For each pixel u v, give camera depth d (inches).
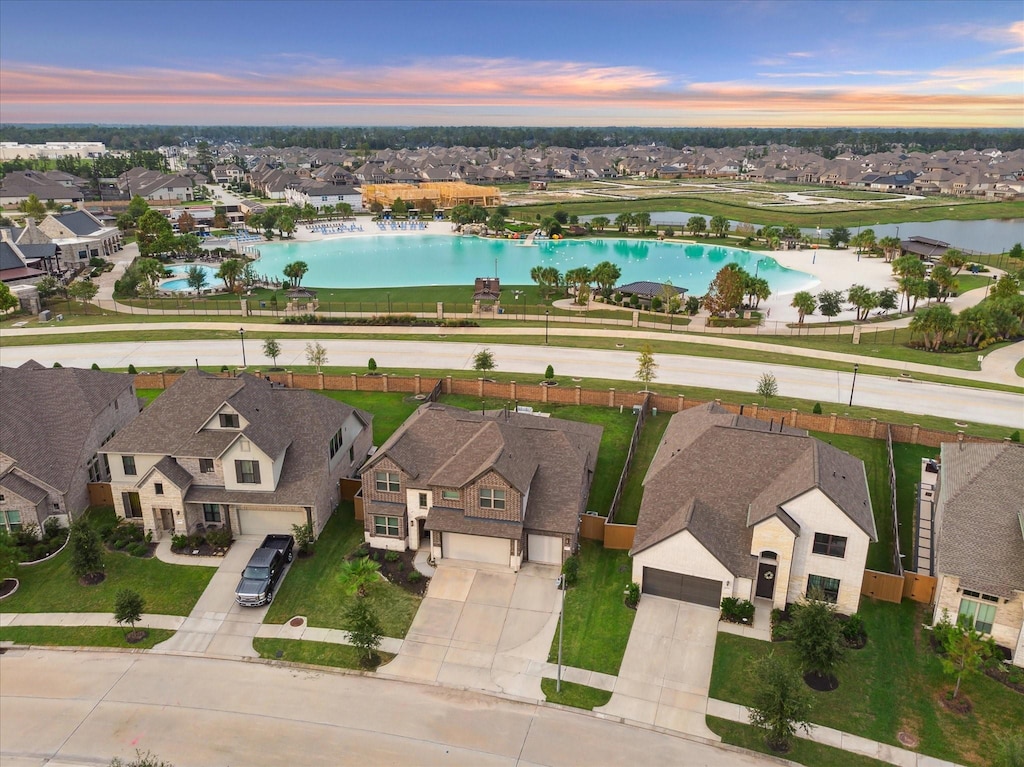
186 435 1747.0
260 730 1204.5
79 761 1143.6
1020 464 1482.5
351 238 6771.7
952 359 3132.4
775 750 1164.5
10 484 1685.5
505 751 1165.1
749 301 4306.1
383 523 1692.9
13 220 6569.9
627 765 1141.1
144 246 5447.8
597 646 1396.4
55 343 3225.9
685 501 1561.3
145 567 1640.0
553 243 6545.3
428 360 3056.1
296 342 3312.0
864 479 1621.6
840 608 1455.5
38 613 1494.8
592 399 2551.7
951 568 1352.1
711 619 1462.8
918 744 1170.6
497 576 1599.4
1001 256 5610.2
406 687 1302.9
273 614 1494.8
